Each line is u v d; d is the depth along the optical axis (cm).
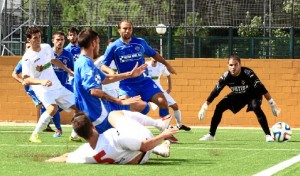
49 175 1346
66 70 2412
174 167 1506
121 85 2241
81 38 1709
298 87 3500
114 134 1516
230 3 3850
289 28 3691
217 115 2420
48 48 2334
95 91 1694
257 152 1931
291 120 3506
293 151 1970
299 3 3747
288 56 3666
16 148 1994
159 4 3853
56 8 3831
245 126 3519
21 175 1352
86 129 1506
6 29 4153
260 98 2423
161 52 3725
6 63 3647
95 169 1434
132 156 1532
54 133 2748
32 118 3653
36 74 2317
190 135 2689
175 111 2906
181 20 3862
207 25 3866
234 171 1451
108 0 3859
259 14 3819
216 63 3550
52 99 2278
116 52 2202
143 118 1717
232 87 2416
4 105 3659
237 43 3703
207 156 1786
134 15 3866
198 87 3562
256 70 3531
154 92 2234
